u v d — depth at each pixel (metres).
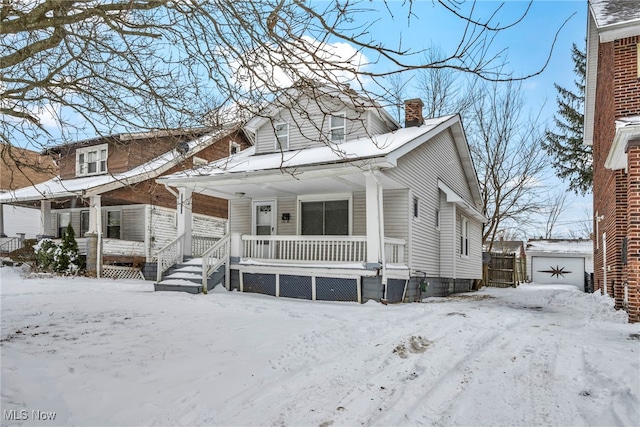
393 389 4.42
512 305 11.59
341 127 13.60
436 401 4.12
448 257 15.38
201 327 6.73
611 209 11.00
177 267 12.98
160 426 3.52
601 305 10.94
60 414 3.61
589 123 15.49
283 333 6.49
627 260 8.45
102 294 10.41
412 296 12.42
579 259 27.64
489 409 3.93
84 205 19.91
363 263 10.59
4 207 25.81
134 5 4.35
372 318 7.97
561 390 4.36
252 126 15.07
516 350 5.99
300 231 13.83
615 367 4.83
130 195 17.45
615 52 9.77
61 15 4.68
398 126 14.57
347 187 12.49
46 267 16.81
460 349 5.97
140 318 7.30
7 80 5.18
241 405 3.96
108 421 3.57
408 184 12.47
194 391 4.23
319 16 3.97
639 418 3.61
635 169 8.02
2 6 4.70
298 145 14.38
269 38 4.52
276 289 11.59
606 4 10.72
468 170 18.67
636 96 9.48
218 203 21.34
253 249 12.55
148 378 4.49
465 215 18.06
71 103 5.78
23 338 5.66
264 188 12.90
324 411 3.87
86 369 4.61
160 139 8.82
